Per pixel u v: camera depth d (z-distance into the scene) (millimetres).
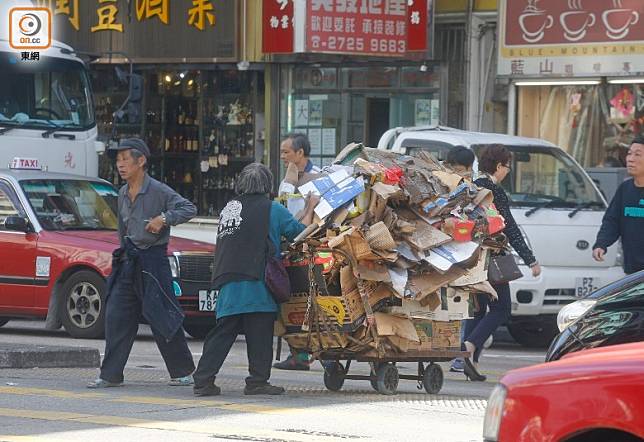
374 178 20422
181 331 21750
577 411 10938
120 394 20609
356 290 20297
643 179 23109
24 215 31297
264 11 42125
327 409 19250
